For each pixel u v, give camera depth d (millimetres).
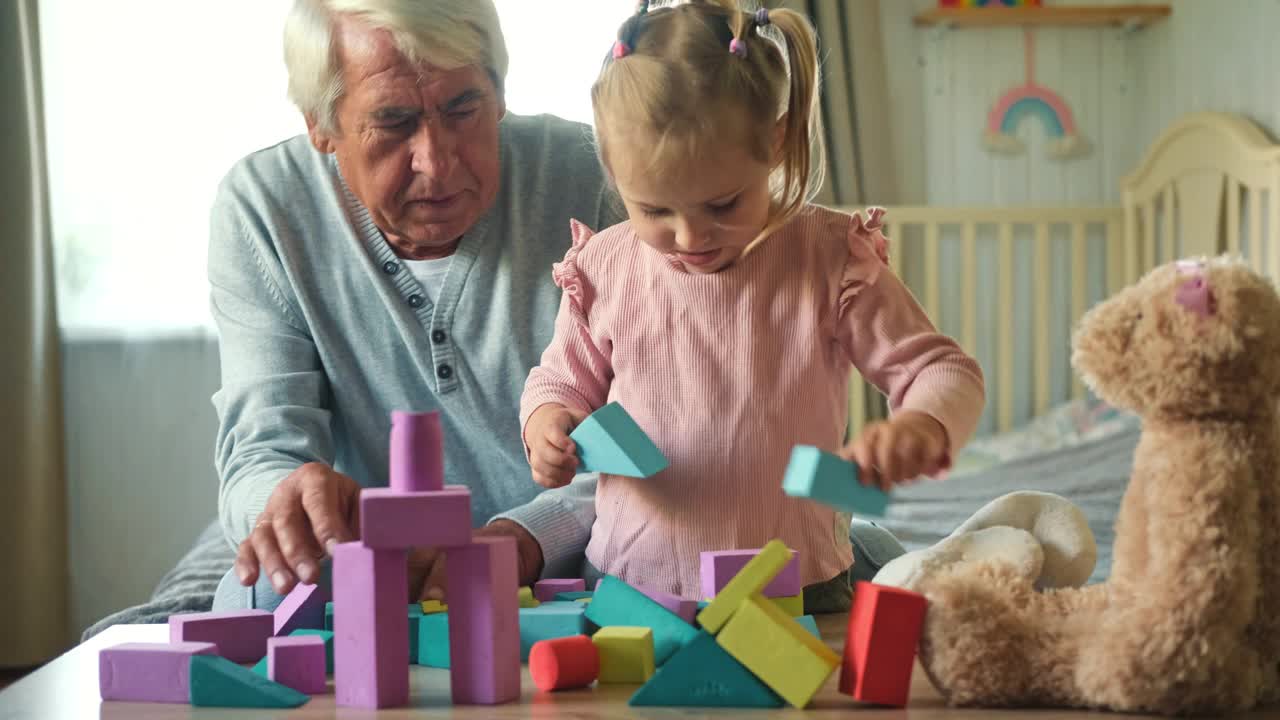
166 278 2826
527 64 2852
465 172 1149
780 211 946
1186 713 610
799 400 927
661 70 865
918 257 3178
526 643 800
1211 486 592
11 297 2609
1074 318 3141
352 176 1168
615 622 785
